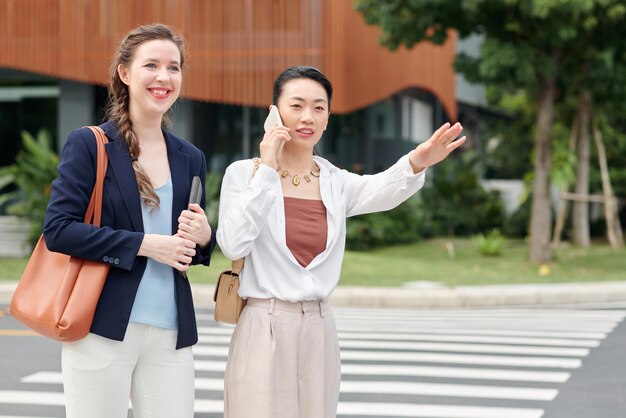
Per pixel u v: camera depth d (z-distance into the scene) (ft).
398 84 83.92
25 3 67.26
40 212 62.39
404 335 34.45
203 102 72.23
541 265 61.46
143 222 11.52
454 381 25.61
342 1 65.72
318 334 12.05
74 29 66.90
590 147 89.61
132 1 66.69
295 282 11.89
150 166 11.77
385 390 24.34
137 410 11.84
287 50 65.67
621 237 81.97
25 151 72.02
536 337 34.01
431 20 59.88
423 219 89.25
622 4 56.18
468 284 50.08
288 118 12.20
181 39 12.14
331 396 12.30
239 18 66.18
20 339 33.27
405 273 55.01
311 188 12.46
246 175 12.22
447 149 12.35
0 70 71.97
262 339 11.79
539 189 63.67
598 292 46.93
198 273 51.62
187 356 11.82
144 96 11.62
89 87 69.72
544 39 59.62
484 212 98.17
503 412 21.95
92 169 11.35
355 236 72.13
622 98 76.28
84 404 11.34
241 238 11.48
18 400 23.24
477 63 62.75
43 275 11.34
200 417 21.62
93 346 11.20
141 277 11.34
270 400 11.68
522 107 103.45
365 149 86.28
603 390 24.53
